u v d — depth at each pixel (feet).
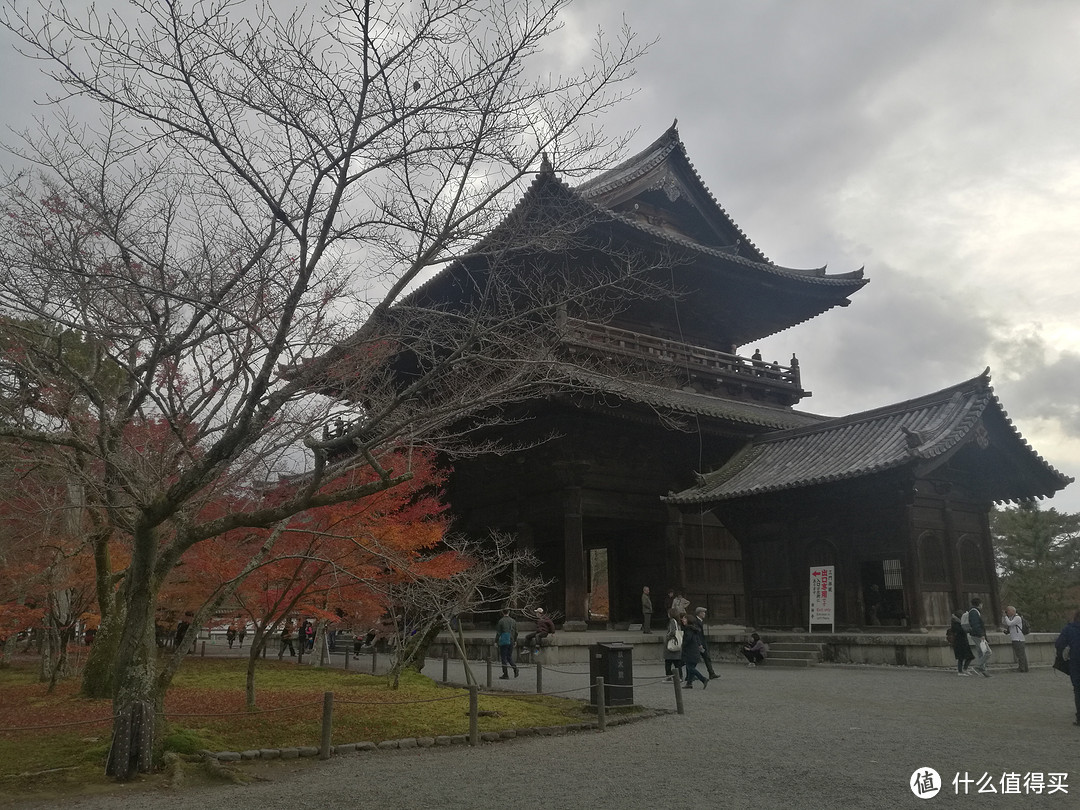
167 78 33.50
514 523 118.21
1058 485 95.14
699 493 106.52
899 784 33.53
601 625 130.31
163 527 57.52
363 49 34.09
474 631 118.73
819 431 110.01
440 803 31.32
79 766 37.76
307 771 37.81
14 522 64.13
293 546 58.03
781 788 33.12
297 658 118.32
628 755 40.63
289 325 36.35
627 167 136.36
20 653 145.69
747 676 79.00
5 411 40.63
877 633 88.28
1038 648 92.48
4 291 35.01
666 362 116.26
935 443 83.61
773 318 149.38
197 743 40.52
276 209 34.81
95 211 38.29
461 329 42.96
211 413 40.73
